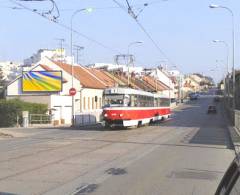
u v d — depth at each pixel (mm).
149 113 50031
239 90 64125
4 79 105062
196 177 14219
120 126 43031
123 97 41344
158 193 11484
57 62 71625
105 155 20516
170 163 17781
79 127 48000
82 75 75312
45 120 55500
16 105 53469
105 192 11641
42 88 66062
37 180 13484
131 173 15070
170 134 35938
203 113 92125
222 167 16625
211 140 29922
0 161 18219
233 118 48938
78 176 14344
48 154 20891
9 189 11930
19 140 30312
